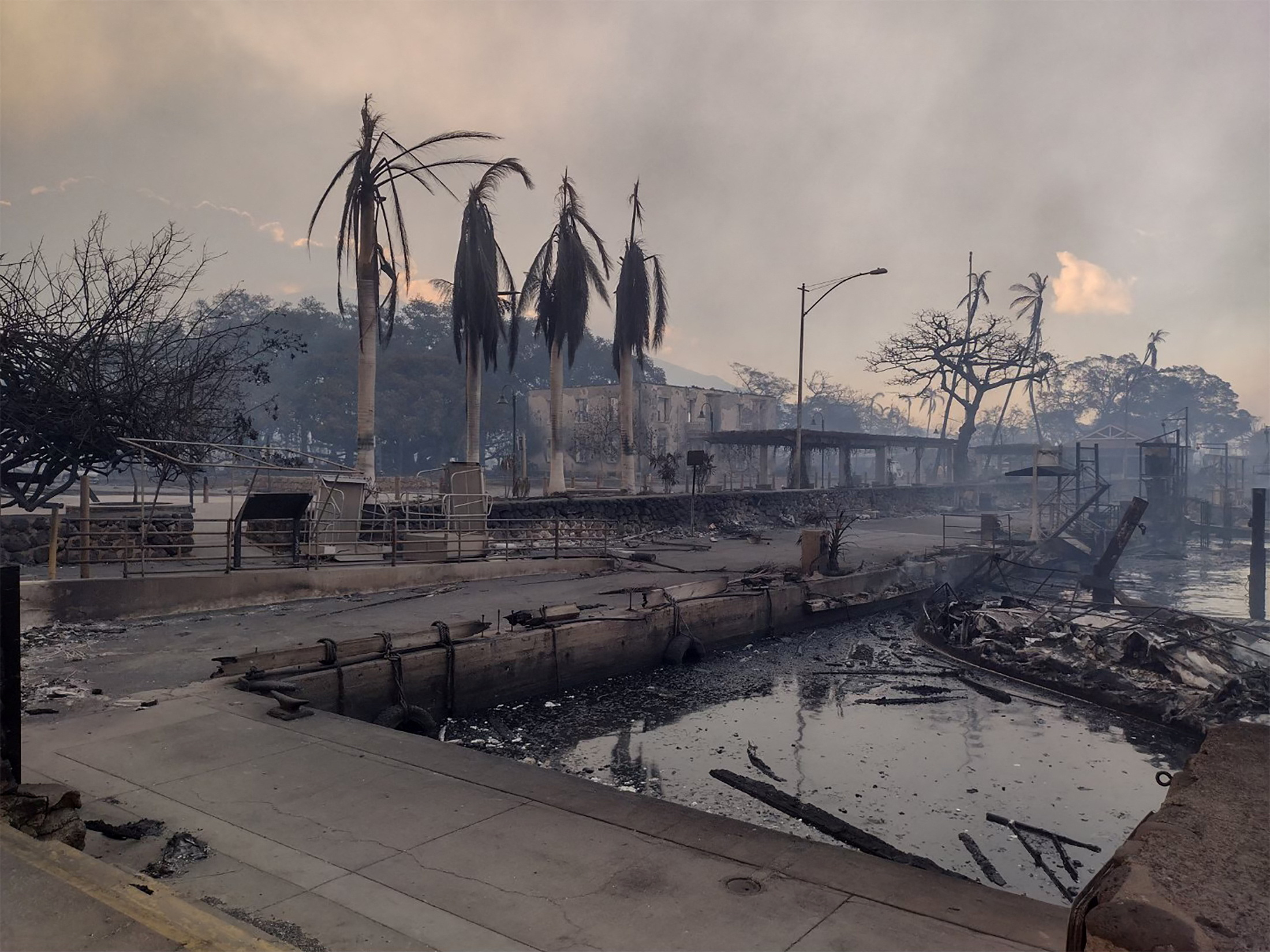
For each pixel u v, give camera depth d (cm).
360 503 2070
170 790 630
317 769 680
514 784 650
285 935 418
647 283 3766
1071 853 870
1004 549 3092
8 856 405
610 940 417
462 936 419
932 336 7212
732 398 8212
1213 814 287
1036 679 1622
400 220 2628
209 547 1588
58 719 815
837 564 2430
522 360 9088
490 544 2505
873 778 1088
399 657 1166
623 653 1587
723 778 1037
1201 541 4319
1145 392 11906
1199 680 1503
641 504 3509
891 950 407
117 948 324
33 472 1850
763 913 446
